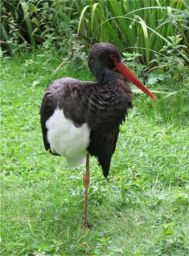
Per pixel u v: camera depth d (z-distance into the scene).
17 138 9.60
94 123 7.10
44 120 7.35
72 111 7.04
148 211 7.69
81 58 11.54
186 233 7.12
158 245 6.89
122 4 11.37
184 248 6.73
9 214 7.66
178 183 8.36
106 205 7.86
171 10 10.73
